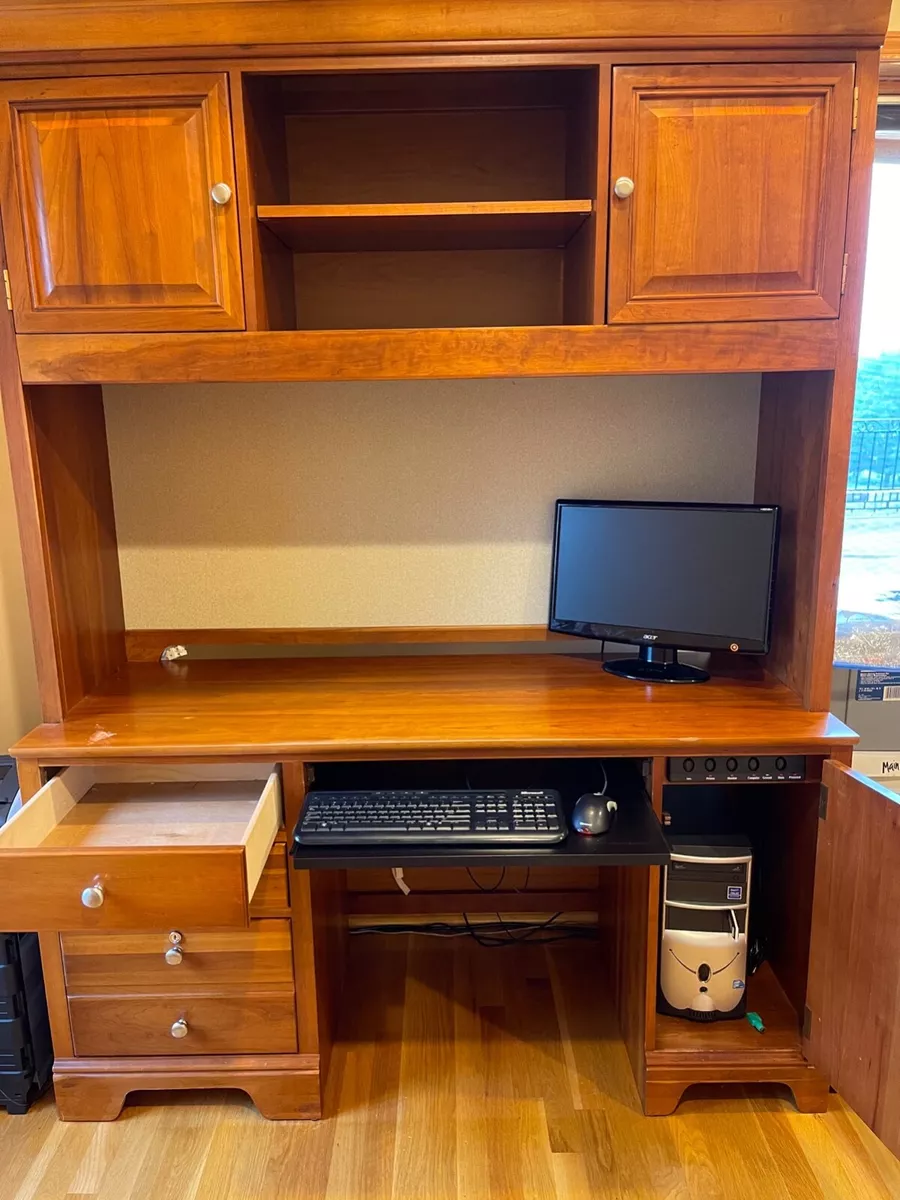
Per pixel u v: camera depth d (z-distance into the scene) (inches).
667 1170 59.5
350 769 67.0
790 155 55.4
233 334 58.1
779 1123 63.5
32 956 64.9
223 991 63.1
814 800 63.1
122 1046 64.1
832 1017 58.9
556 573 75.3
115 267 57.0
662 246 56.6
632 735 59.0
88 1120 64.6
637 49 54.3
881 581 78.4
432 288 72.7
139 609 79.1
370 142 69.4
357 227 61.2
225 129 55.3
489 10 53.5
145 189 56.0
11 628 80.1
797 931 66.6
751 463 76.6
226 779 68.0
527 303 73.0
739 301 57.4
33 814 57.4
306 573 78.7
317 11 53.4
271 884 61.2
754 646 67.8
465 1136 62.5
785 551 68.9
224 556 78.2
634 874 66.0
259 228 58.5
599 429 76.0
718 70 54.4
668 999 66.9
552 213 57.2
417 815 56.9
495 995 77.8
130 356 58.3
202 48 54.1
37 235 56.6
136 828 60.6
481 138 69.4
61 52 54.1
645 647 73.5
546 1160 60.4
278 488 77.0
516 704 65.6
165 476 76.5
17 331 57.9
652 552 71.2
